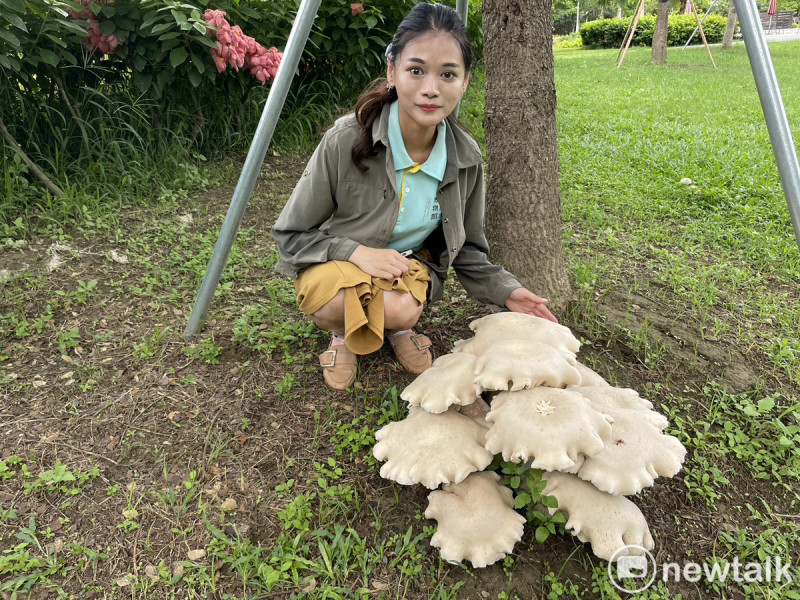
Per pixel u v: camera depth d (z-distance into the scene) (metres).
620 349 2.82
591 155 5.98
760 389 2.60
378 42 5.53
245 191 2.51
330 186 2.27
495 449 1.75
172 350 2.69
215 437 2.24
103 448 2.17
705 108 9.15
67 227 3.67
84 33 3.67
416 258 2.48
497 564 1.84
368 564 1.81
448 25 1.90
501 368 1.84
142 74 4.32
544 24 2.70
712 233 4.15
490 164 2.95
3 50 3.54
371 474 2.12
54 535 1.85
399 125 2.14
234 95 5.01
